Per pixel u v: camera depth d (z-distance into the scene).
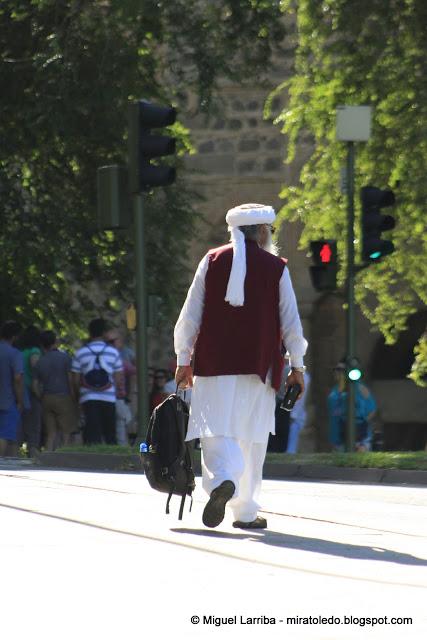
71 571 18.39
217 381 23.77
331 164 60.88
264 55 68.62
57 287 70.56
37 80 66.00
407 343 80.19
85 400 56.50
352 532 23.81
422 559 20.56
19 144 68.94
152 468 24.34
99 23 65.69
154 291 69.19
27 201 70.00
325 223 61.09
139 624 15.05
